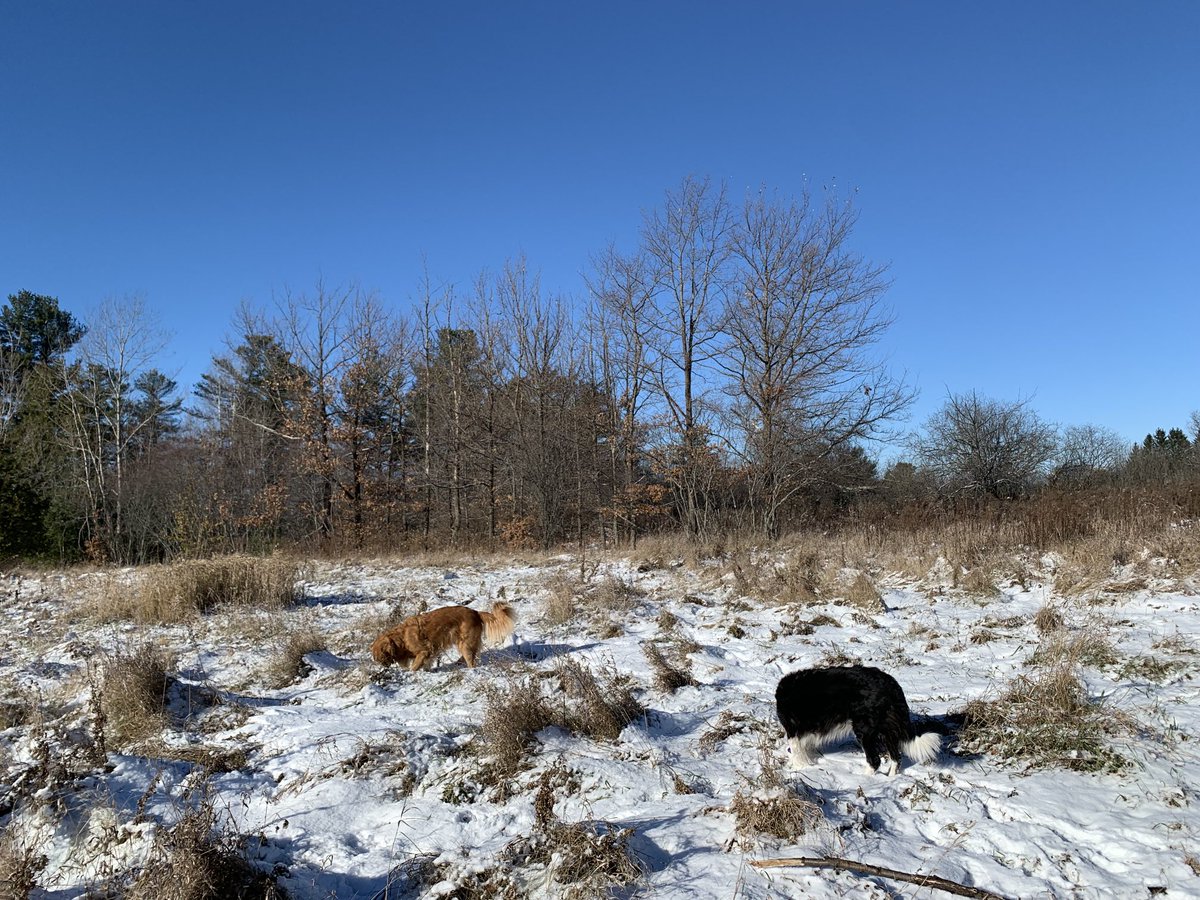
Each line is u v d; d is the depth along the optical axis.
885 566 13.75
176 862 3.67
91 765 5.36
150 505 29.91
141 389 46.97
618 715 6.09
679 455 27.11
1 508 26.67
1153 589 9.59
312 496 33.47
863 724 4.96
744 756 5.44
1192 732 5.02
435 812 4.83
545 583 13.73
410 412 35.59
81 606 12.93
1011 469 29.80
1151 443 50.25
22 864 3.83
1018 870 3.70
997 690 6.22
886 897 3.48
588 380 31.62
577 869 3.81
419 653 8.10
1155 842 3.80
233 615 11.16
